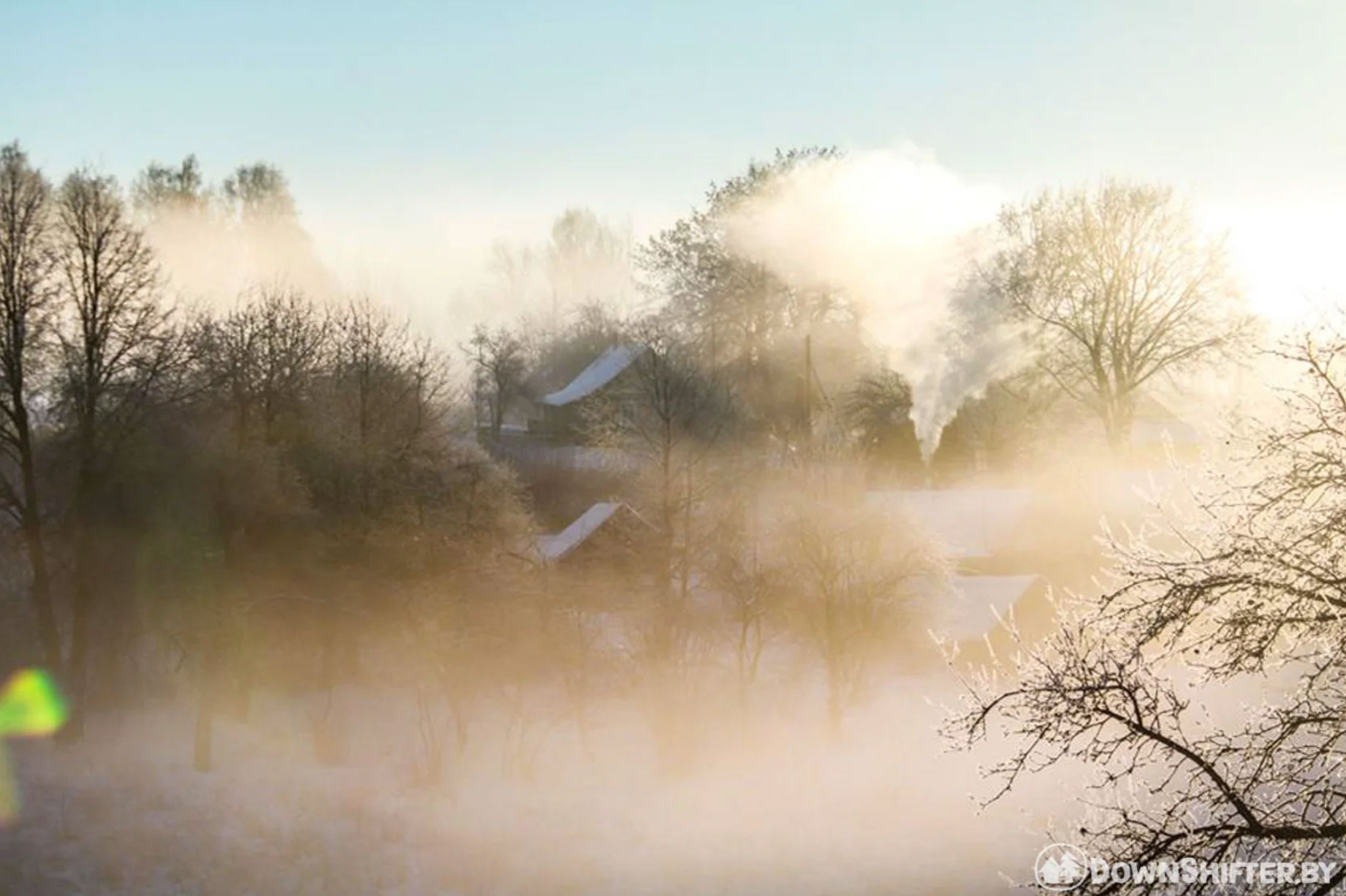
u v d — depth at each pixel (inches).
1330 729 454.9
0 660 1770.4
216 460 1813.5
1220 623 454.6
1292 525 460.4
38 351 1599.4
